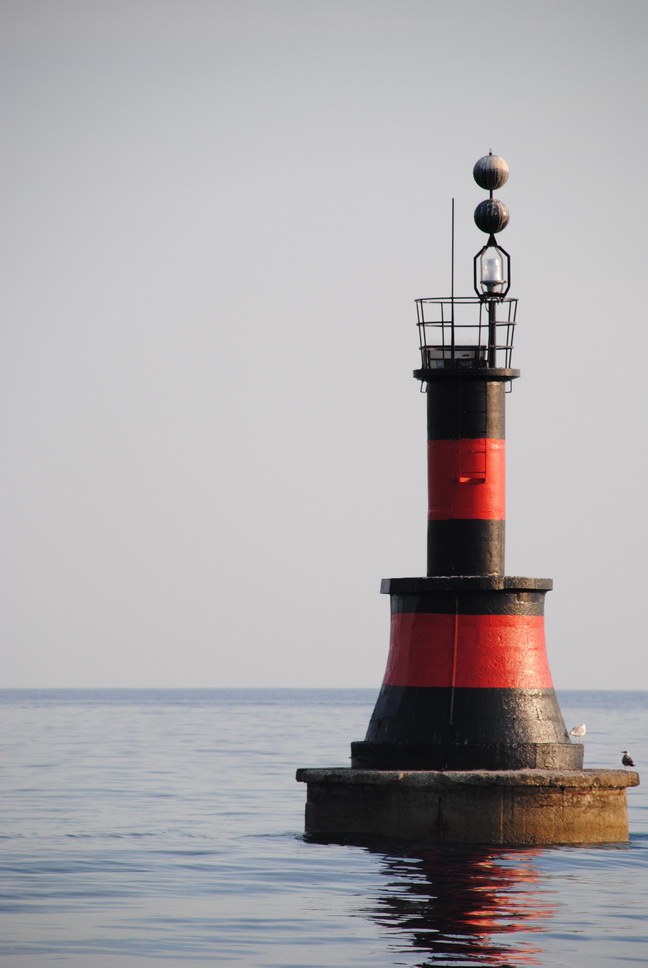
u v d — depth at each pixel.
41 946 67.62
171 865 89.50
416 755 96.50
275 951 66.62
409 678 98.19
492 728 95.94
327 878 84.00
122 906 76.62
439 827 93.88
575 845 94.12
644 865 87.69
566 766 96.88
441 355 101.75
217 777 162.50
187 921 72.88
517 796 93.50
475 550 98.94
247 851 95.00
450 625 97.69
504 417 100.88
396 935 69.75
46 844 99.62
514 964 64.31
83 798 134.88
